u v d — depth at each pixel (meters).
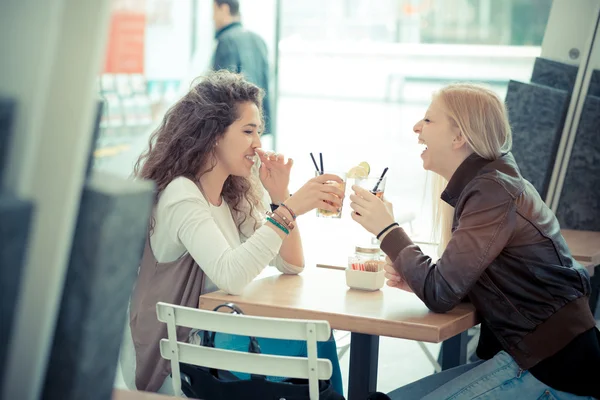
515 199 1.72
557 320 1.68
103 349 0.64
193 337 2.00
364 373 1.88
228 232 2.15
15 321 0.54
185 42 4.51
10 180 0.53
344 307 1.79
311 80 7.31
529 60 5.54
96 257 0.61
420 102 6.96
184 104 2.10
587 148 3.44
